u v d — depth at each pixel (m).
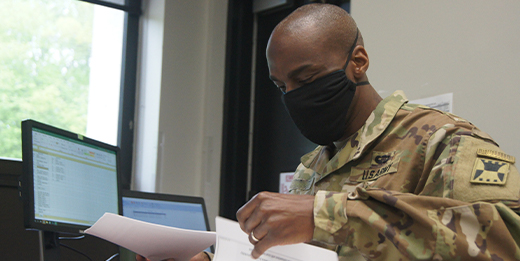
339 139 1.19
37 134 1.18
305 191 1.27
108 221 1.04
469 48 1.78
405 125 1.07
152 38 2.96
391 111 1.11
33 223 1.09
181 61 2.94
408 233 0.76
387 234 0.76
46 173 1.18
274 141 3.01
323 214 0.81
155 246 1.14
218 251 0.95
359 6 2.19
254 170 3.06
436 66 1.87
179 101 2.91
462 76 1.79
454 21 1.84
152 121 2.86
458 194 0.82
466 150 0.87
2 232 1.39
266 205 0.84
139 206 1.65
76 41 2.85
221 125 3.01
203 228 1.79
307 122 1.14
